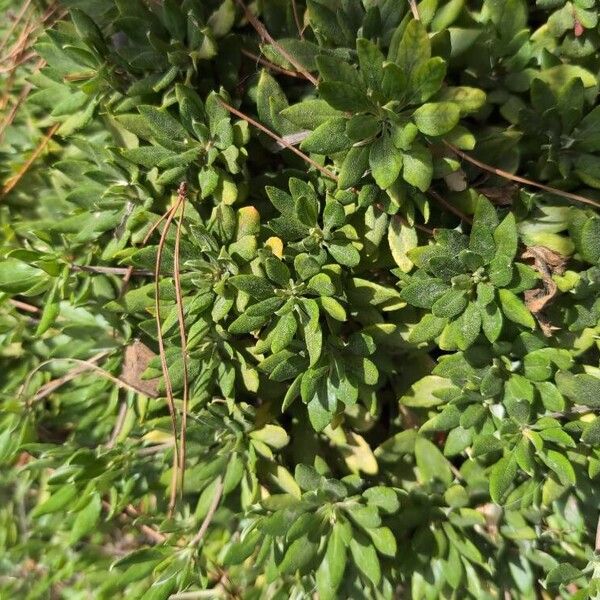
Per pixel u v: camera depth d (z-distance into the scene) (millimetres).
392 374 362
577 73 323
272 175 339
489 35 321
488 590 344
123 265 368
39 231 354
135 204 348
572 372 316
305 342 321
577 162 318
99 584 406
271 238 319
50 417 420
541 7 319
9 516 450
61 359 388
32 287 358
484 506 349
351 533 329
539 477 326
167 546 357
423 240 333
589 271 302
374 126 284
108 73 337
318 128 285
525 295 314
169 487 359
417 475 361
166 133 322
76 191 354
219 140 319
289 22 331
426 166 287
